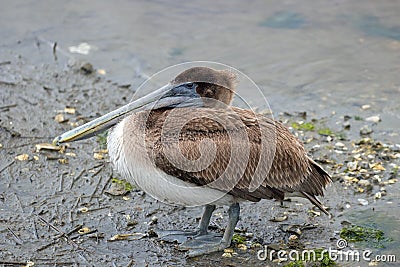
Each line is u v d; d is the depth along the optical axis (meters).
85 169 12.67
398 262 10.36
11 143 13.38
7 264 10.05
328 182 11.15
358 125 14.52
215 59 17.28
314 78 16.55
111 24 19.08
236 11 19.97
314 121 14.71
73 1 20.50
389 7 20.16
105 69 16.83
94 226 11.11
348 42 18.28
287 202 11.98
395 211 11.62
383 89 16.05
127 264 10.22
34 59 17.16
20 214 11.29
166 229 11.17
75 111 14.81
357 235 11.04
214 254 10.59
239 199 10.60
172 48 17.84
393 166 12.91
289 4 20.38
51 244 10.59
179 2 20.47
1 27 18.73
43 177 12.37
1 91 15.48
